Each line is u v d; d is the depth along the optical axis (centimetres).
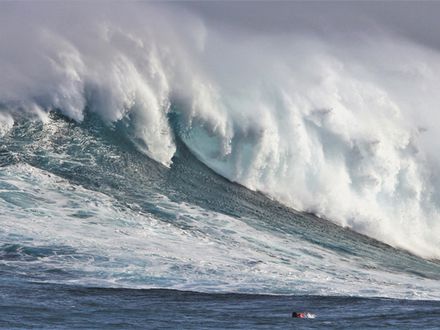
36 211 5391
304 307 4412
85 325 3800
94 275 4603
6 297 4141
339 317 4253
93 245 5000
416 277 5625
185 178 6525
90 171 6184
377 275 5453
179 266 4869
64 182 5919
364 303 4616
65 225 5250
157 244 5178
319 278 5100
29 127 6556
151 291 4453
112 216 5519
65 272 4600
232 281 4759
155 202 5931
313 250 5775
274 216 6322
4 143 6331
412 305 4659
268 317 4159
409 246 6588
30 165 6053
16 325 3719
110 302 4209
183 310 4178
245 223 5972
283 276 5000
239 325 3978
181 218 5747
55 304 4097
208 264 4972
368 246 6266
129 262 4819
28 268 4609
